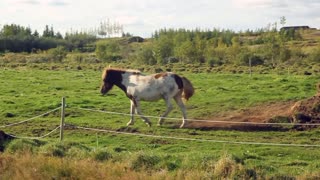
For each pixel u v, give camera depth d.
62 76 39.59
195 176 12.38
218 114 22.30
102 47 72.50
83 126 20.08
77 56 72.19
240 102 24.58
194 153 14.88
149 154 14.10
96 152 14.35
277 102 24.08
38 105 23.97
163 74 21.33
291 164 14.88
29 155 13.68
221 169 12.76
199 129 19.86
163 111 23.14
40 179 12.16
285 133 19.08
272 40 69.81
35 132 19.28
